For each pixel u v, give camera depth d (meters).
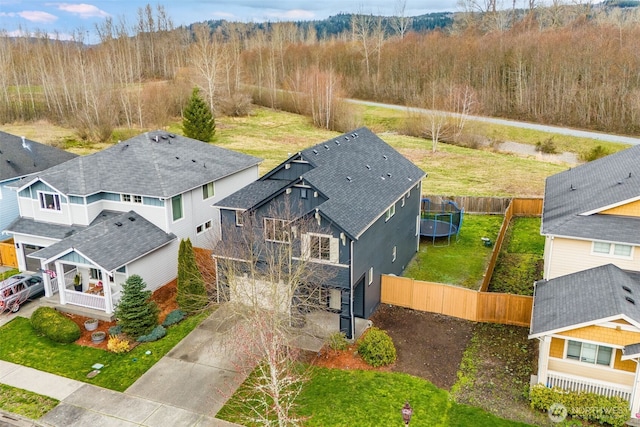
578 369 18.45
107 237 25.34
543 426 17.09
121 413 18.20
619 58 69.88
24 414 18.25
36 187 28.48
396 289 25.50
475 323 23.92
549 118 73.88
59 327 22.91
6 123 71.25
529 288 27.39
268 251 21.39
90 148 57.34
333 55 104.00
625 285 19.09
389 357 20.67
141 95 71.69
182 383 19.78
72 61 87.44
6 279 26.78
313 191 22.97
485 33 110.06
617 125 67.88
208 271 25.33
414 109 74.81
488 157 58.22
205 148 34.75
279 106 89.81
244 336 19.31
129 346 22.16
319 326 23.03
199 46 87.62
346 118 72.94
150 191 27.28
